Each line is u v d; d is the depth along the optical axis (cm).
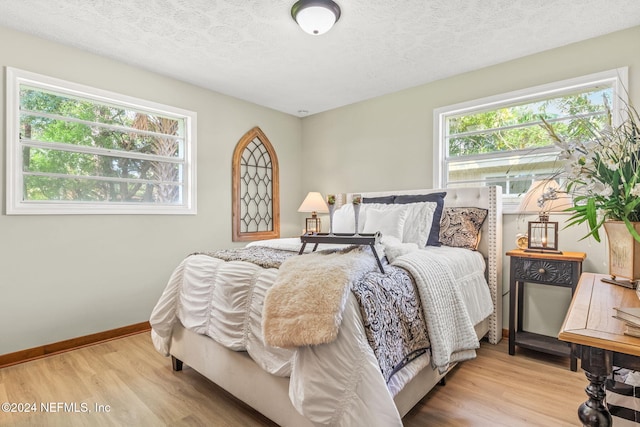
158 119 328
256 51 271
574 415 169
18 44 242
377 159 380
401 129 359
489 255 272
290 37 249
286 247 238
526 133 288
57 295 259
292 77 325
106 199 293
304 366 128
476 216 274
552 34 244
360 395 121
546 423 163
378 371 123
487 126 309
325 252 179
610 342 84
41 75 251
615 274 140
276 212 430
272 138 427
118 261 292
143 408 179
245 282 169
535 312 270
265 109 418
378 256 169
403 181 357
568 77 259
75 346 265
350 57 282
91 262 277
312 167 451
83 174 281
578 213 132
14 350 239
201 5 211
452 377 210
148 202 320
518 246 260
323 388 123
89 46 265
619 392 127
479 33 243
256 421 167
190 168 344
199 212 351
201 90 353
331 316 124
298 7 208
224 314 173
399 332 147
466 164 321
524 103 288
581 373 215
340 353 125
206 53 277
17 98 242
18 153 245
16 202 242
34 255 248
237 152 385
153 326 213
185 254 338
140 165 316
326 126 434
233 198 381
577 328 93
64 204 265
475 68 303
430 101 336
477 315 229
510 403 180
